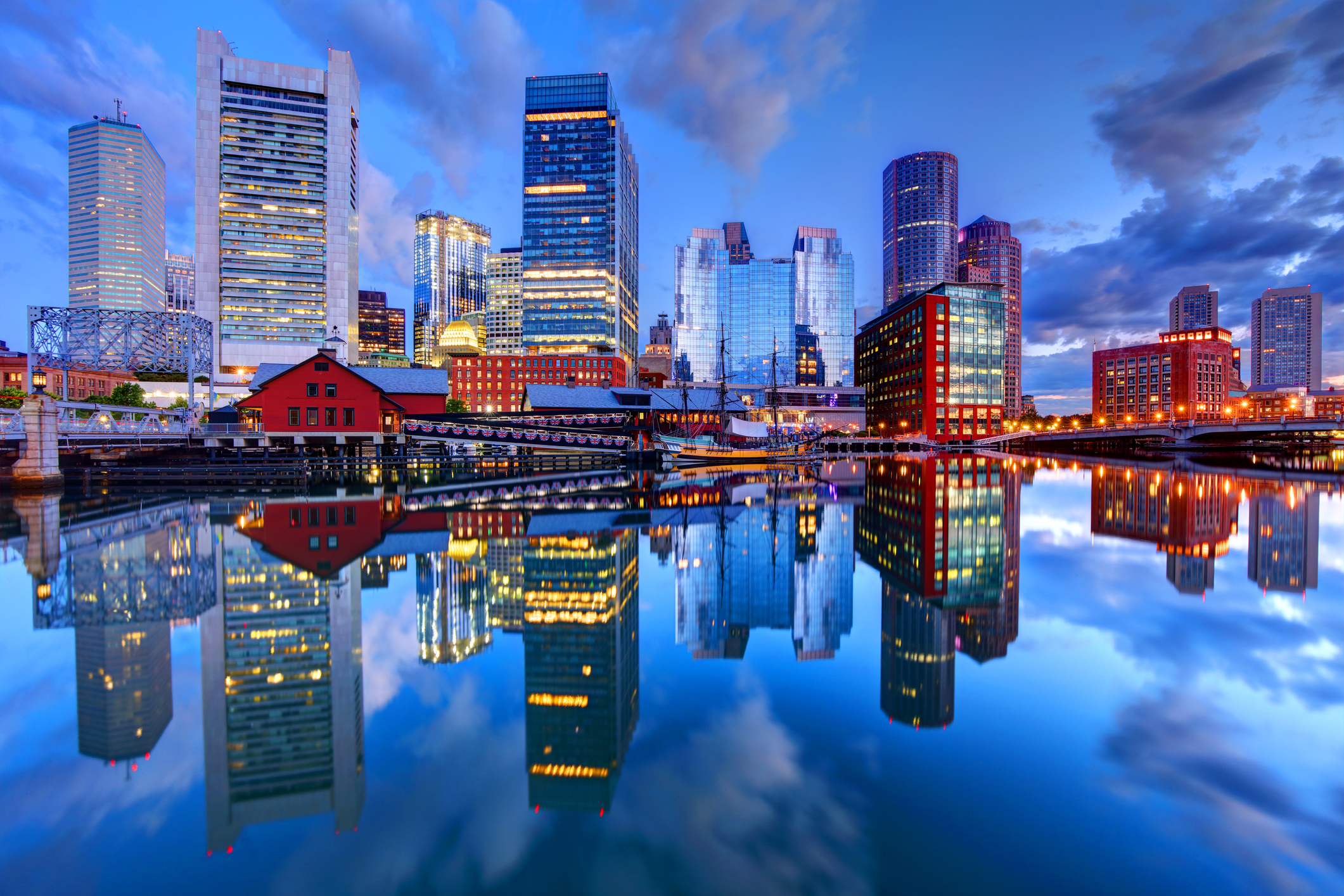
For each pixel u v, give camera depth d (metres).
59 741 7.44
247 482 44.25
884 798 6.21
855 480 49.53
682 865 5.22
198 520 25.72
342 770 6.81
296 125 124.44
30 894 4.90
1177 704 8.48
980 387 131.25
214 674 9.62
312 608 13.14
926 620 12.78
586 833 5.62
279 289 123.38
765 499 35.59
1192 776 6.59
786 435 98.75
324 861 5.28
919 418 132.38
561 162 168.12
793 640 11.63
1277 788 6.36
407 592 14.50
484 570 17.11
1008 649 10.96
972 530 24.77
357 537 21.70
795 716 8.29
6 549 19.27
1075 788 6.39
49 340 56.84
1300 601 14.02
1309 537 22.94
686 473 58.53
